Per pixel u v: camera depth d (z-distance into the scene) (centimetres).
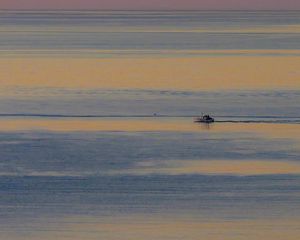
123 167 13050
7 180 12319
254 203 11300
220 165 13175
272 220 10706
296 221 10681
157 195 11619
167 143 14825
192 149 14312
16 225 10538
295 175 12600
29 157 13638
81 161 13412
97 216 10838
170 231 10375
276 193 11706
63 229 10431
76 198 11506
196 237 10200
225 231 10388
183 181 12256
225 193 11706
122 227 10494
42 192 11744
